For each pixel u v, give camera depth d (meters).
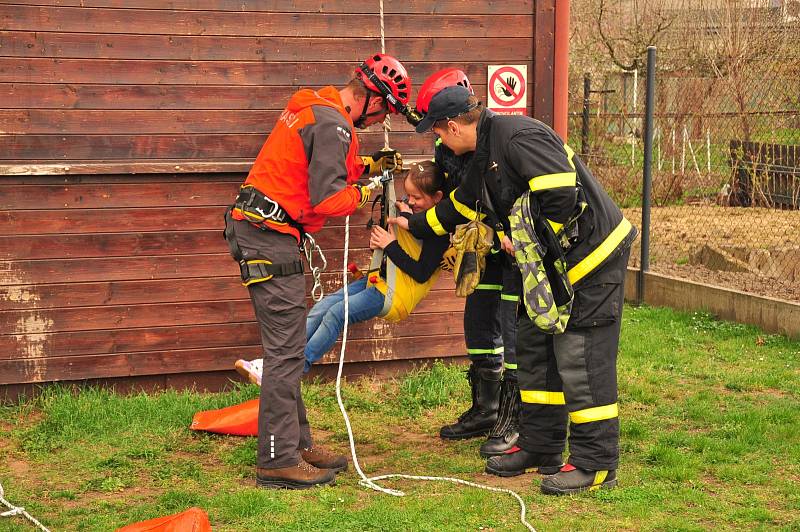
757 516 4.46
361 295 5.53
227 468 5.24
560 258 4.49
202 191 6.41
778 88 13.09
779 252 10.38
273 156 4.86
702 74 15.86
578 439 4.76
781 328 8.09
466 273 5.12
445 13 6.63
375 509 4.52
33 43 6.06
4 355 6.20
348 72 6.53
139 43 6.21
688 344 7.88
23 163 6.12
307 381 6.72
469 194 5.11
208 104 6.34
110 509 4.62
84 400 6.09
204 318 6.49
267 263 4.86
